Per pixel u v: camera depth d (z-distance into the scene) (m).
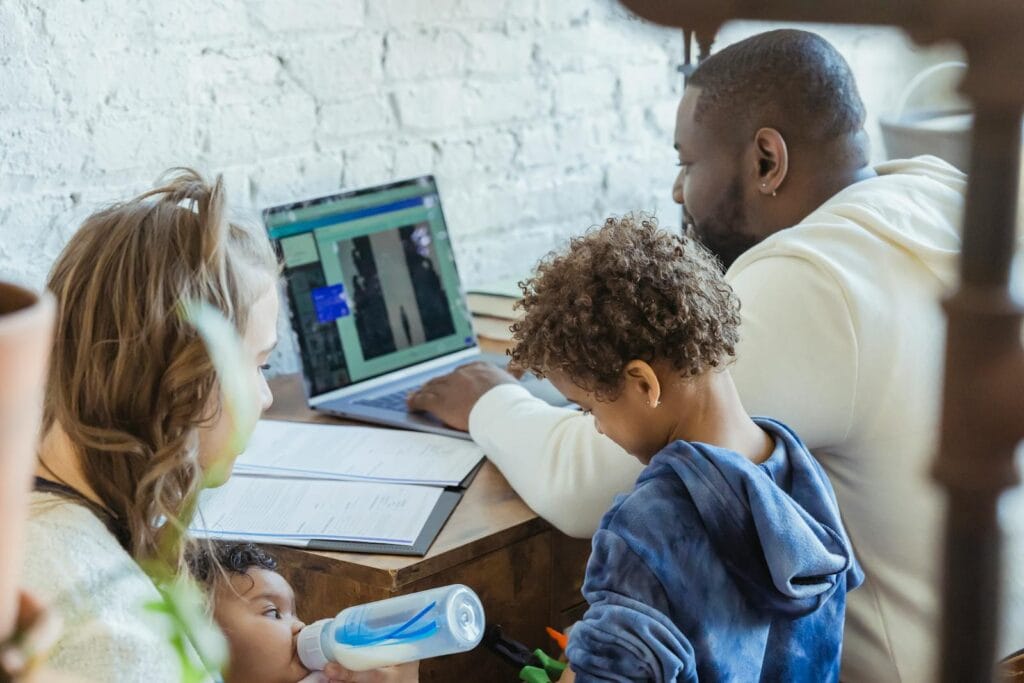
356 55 1.85
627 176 2.33
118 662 0.69
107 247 0.80
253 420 0.87
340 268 1.67
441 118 1.99
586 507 1.25
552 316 1.04
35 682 0.31
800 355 1.20
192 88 1.66
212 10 1.66
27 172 1.51
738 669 1.00
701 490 0.98
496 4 2.02
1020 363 0.25
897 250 1.25
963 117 0.25
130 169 1.61
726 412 1.06
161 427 0.79
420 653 1.03
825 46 1.38
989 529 0.26
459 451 1.45
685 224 1.55
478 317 1.94
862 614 1.29
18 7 1.46
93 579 0.71
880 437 1.22
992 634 0.27
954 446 0.26
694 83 1.44
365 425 1.55
